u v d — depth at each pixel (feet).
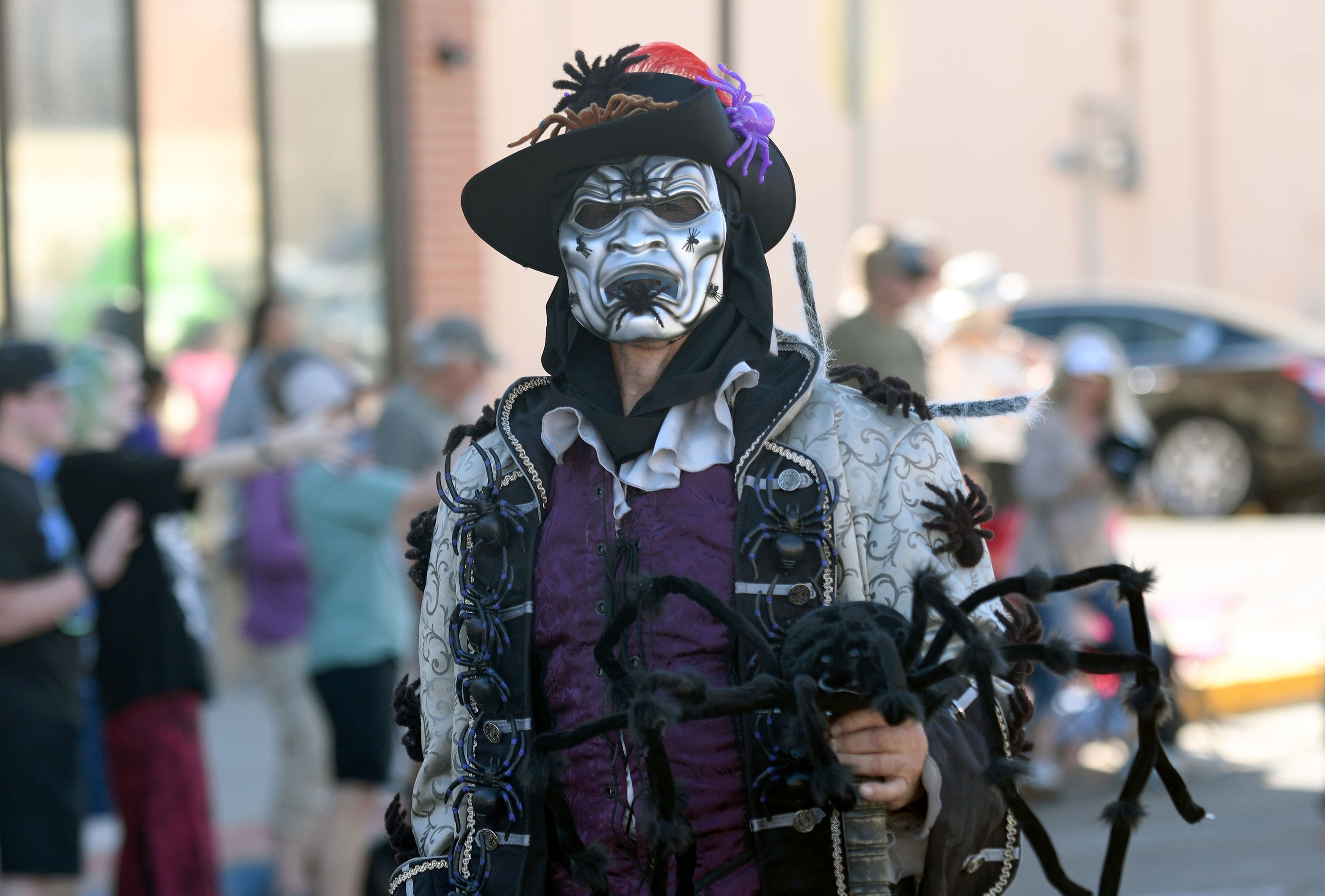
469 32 112.68
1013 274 214.48
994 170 212.84
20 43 103.24
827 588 22.79
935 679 20.90
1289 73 217.56
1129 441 74.28
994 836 23.00
